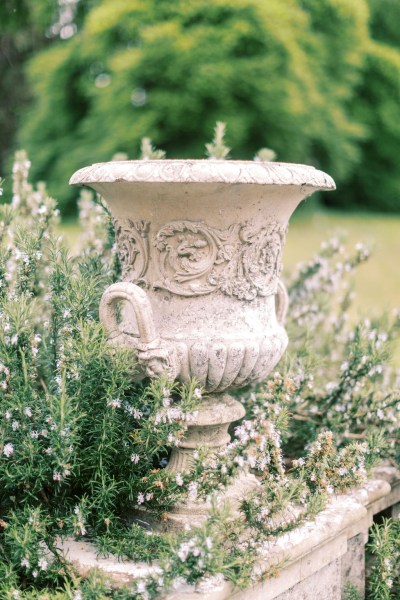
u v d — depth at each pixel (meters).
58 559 1.89
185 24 12.39
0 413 1.93
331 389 2.64
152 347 1.97
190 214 1.99
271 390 2.14
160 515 2.05
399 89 16.02
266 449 1.97
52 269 2.25
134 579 1.83
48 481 1.98
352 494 2.36
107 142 12.38
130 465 2.02
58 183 13.01
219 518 1.78
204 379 2.08
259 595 1.93
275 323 2.24
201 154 12.40
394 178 16.41
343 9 13.93
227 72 11.94
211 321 2.06
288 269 3.36
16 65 15.86
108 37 13.32
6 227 2.52
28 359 2.01
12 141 15.79
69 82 13.92
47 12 11.30
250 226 2.03
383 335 2.64
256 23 12.19
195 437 2.19
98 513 1.96
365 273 8.17
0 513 2.09
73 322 2.09
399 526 2.35
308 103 12.98
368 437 2.30
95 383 1.98
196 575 1.77
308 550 2.05
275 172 1.93
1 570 1.86
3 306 2.00
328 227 11.77
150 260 2.09
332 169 14.67
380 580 2.24
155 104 12.13
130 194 2.00
